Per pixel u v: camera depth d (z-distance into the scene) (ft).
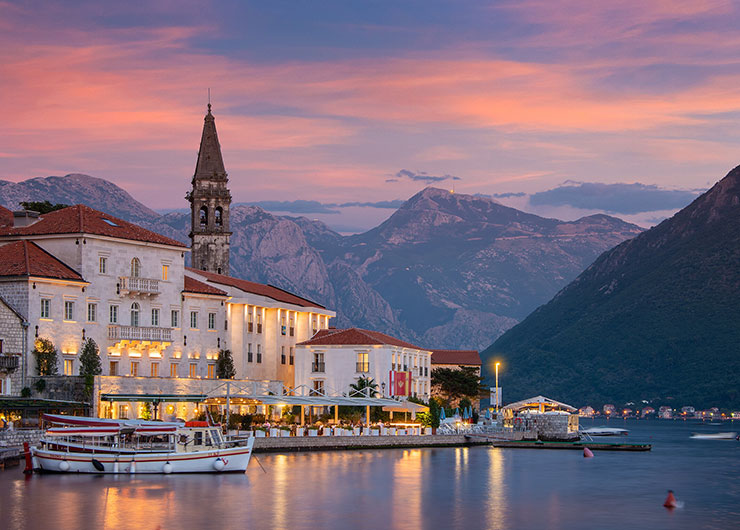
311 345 545.44
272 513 260.01
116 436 326.65
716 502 302.66
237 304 524.93
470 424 573.33
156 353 455.22
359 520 254.47
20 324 395.75
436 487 321.11
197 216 655.35
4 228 444.96
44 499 271.49
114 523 242.17
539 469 399.03
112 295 437.17
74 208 446.60
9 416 367.45
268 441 408.67
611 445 550.77
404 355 575.79
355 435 448.24
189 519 249.34
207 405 433.89
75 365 416.46
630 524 258.37
